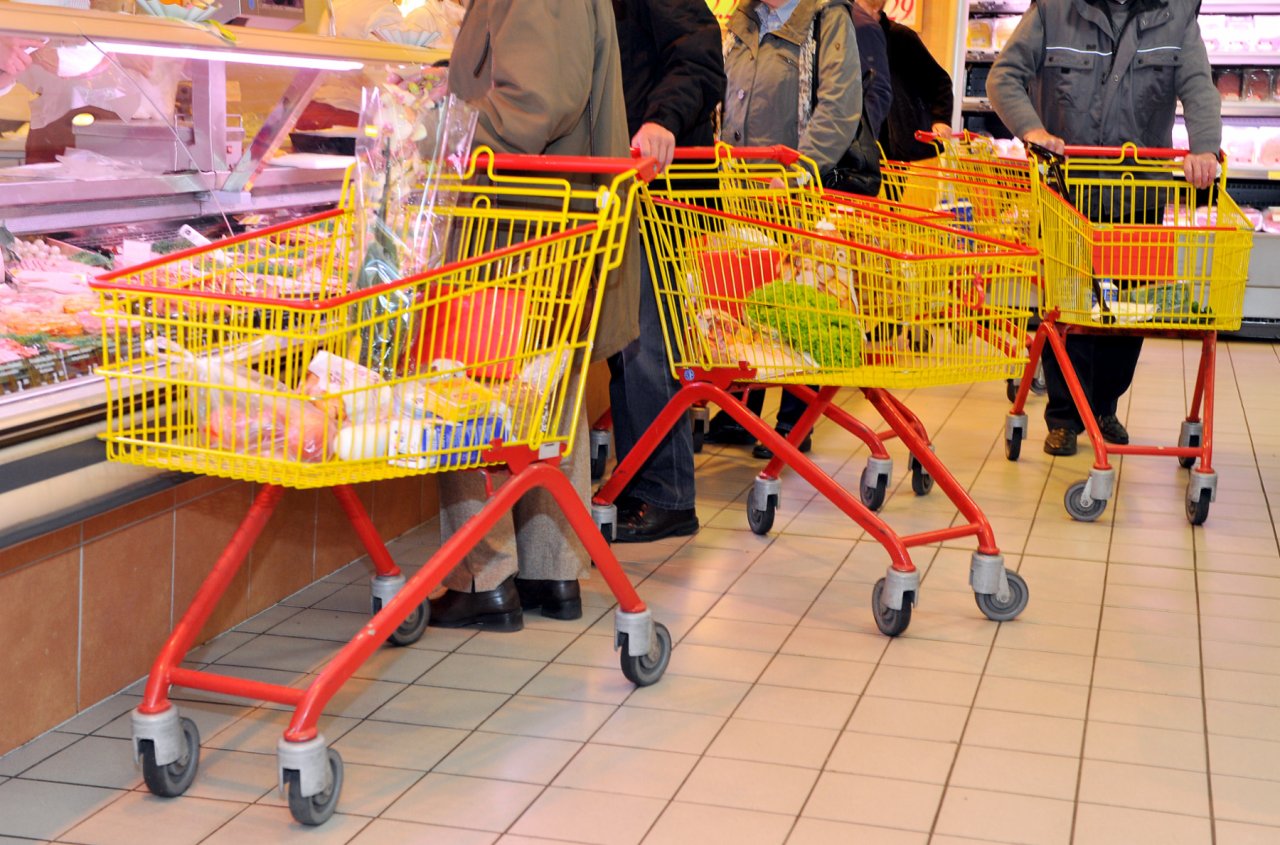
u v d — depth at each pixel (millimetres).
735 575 4082
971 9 9492
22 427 2422
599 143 3369
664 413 3861
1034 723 3043
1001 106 5684
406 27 4438
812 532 4551
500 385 2758
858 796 2682
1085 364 5594
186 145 3551
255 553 3646
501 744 2902
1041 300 5020
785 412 5656
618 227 3311
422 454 2570
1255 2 8922
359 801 2641
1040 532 4598
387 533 4336
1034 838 2523
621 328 3430
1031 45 5676
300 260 3152
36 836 2479
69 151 3242
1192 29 5586
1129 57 5574
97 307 2949
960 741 2941
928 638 3574
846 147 5094
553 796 2670
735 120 5188
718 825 2559
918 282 3553
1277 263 8664
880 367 3602
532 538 3658
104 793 2654
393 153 2727
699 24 4000
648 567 4145
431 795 2668
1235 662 3428
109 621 3082
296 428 2453
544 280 2803
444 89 2844
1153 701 3174
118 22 3174
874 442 4777
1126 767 2826
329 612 3693
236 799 2645
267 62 3562
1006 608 3701
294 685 3186
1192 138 5504
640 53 4109
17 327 2771
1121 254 4828
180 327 2465
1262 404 6738
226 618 3533
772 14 5168
